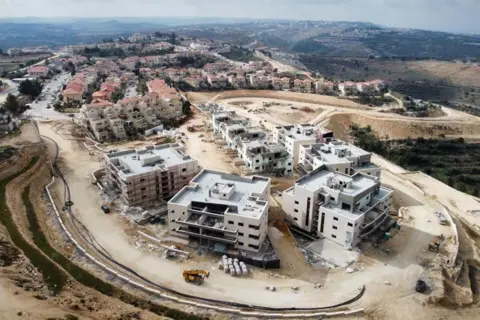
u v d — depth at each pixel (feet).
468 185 577.84
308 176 360.48
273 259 290.97
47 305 208.74
